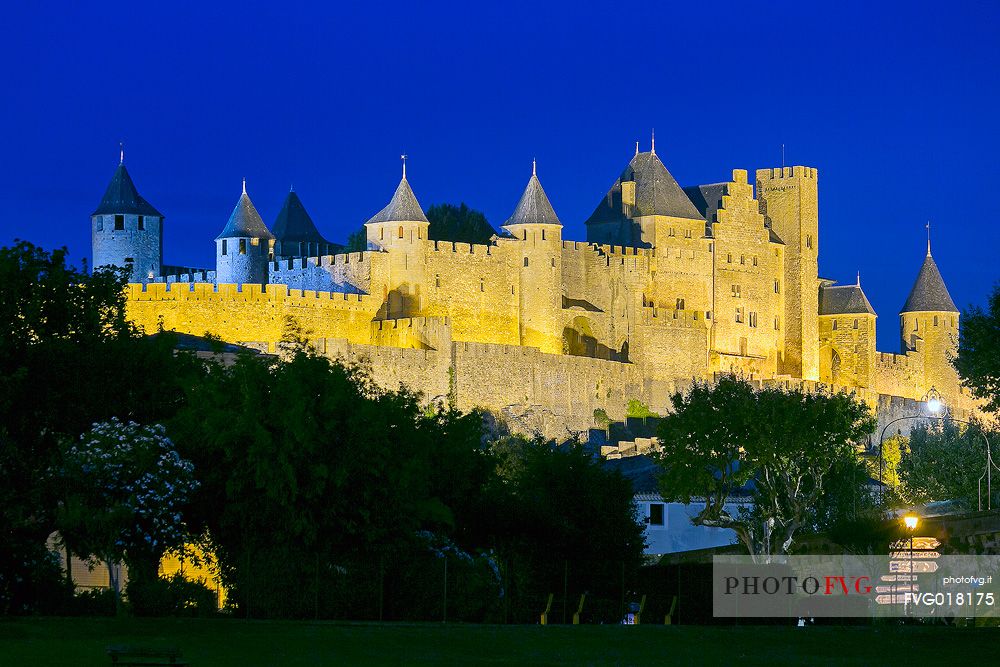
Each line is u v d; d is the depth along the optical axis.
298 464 77.19
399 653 58.78
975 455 147.50
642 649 62.06
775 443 108.00
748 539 106.62
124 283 92.56
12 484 76.31
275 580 74.81
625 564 90.75
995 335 109.19
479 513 90.31
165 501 74.56
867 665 59.12
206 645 58.81
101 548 74.06
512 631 65.50
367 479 78.31
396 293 179.75
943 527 94.69
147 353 87.62
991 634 67.62
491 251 185.75
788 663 59.34
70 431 82.50
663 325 198.88
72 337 85.94
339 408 78.50
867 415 132.62
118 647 52.84
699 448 110.00
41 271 86.94
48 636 60.03
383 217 180.75
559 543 90.44
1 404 78.25
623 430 181.50
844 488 118.25
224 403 80.19
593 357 192.50
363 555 77.75
